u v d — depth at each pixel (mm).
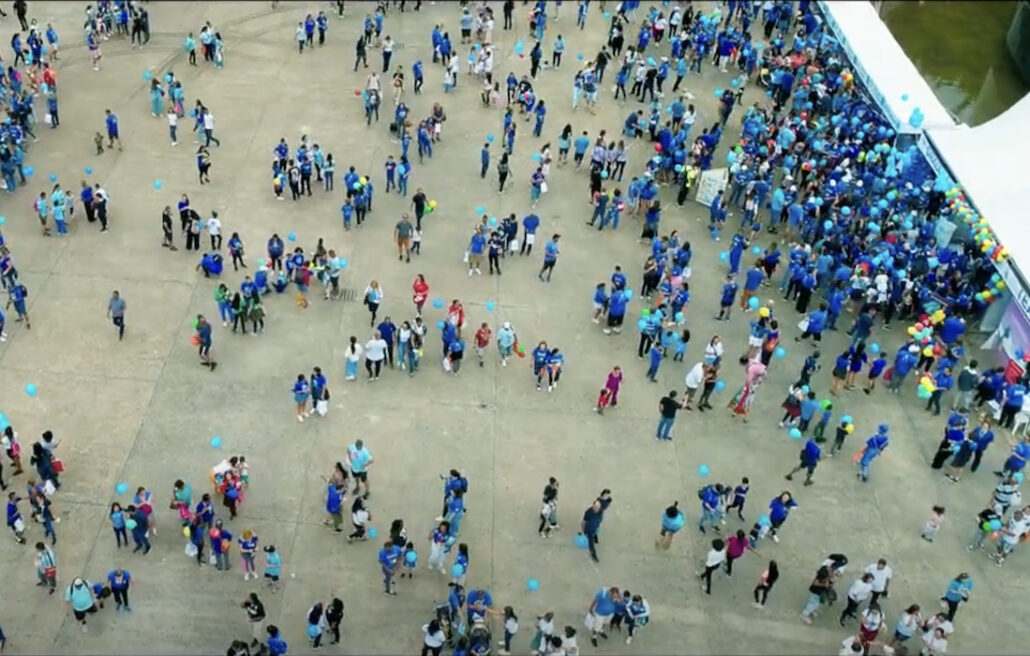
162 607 18109
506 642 17734
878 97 30156
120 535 18812
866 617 17984
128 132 30016
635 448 22078
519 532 20094
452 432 21938
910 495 21797
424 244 27000
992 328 25812
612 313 24359
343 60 34438
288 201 28016
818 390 24062
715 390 23672
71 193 27422
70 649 17344
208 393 22219
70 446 20766
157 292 24625
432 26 36688
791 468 22047
